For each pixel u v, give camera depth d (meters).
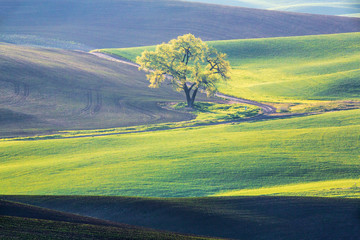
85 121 113.44
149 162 68.44
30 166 67.81
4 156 76.56
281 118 112.81
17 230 28.19
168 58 131.88
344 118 103.69
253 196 46.50
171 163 67.31
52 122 111.19
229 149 76.06
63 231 29.33
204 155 71.94
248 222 37.88
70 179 59.78
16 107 122.06
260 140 82.62
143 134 96.81
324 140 80.75
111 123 112.00
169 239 30.86
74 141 87.69
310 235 34.84
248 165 65.25
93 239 28.16
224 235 35.25
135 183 57.16
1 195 47.31
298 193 48.25
